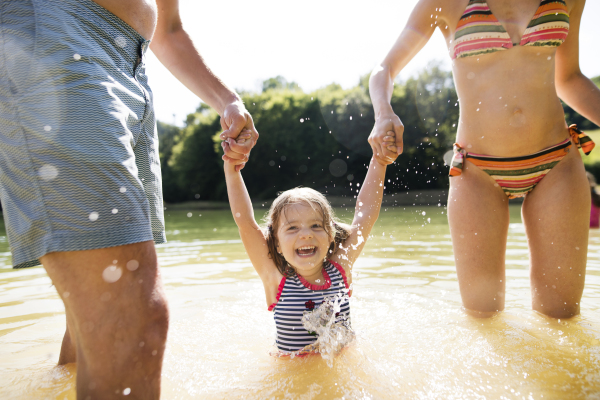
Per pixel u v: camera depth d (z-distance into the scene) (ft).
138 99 4.47
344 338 6.01
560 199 6.59
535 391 4.13
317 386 4.51
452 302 7.80
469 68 7.15
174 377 4.95
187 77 6.05
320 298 6.64
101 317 3.46
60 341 6.37
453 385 4.35
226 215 44.68
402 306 7.61
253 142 5.80
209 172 99.60
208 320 7.29
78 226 3.50
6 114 3.68
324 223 6.91
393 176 69.00
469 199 7.04
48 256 3.53
